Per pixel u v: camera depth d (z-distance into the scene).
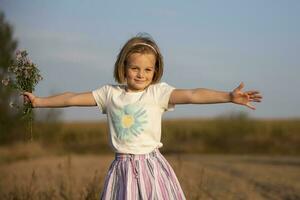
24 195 10.57
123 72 5.73
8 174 15.77
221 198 12.28
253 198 12.70
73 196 10.82
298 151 41.97
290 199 12.79
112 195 5.52
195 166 21.22
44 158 25.75
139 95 5.66
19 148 28.53
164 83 5.71
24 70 6.00
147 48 5.64
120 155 5.59
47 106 5.89
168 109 5.61
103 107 5.79
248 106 5.20
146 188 5.45
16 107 6.07
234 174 18.25
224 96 5.27
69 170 11.72
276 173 18.77
